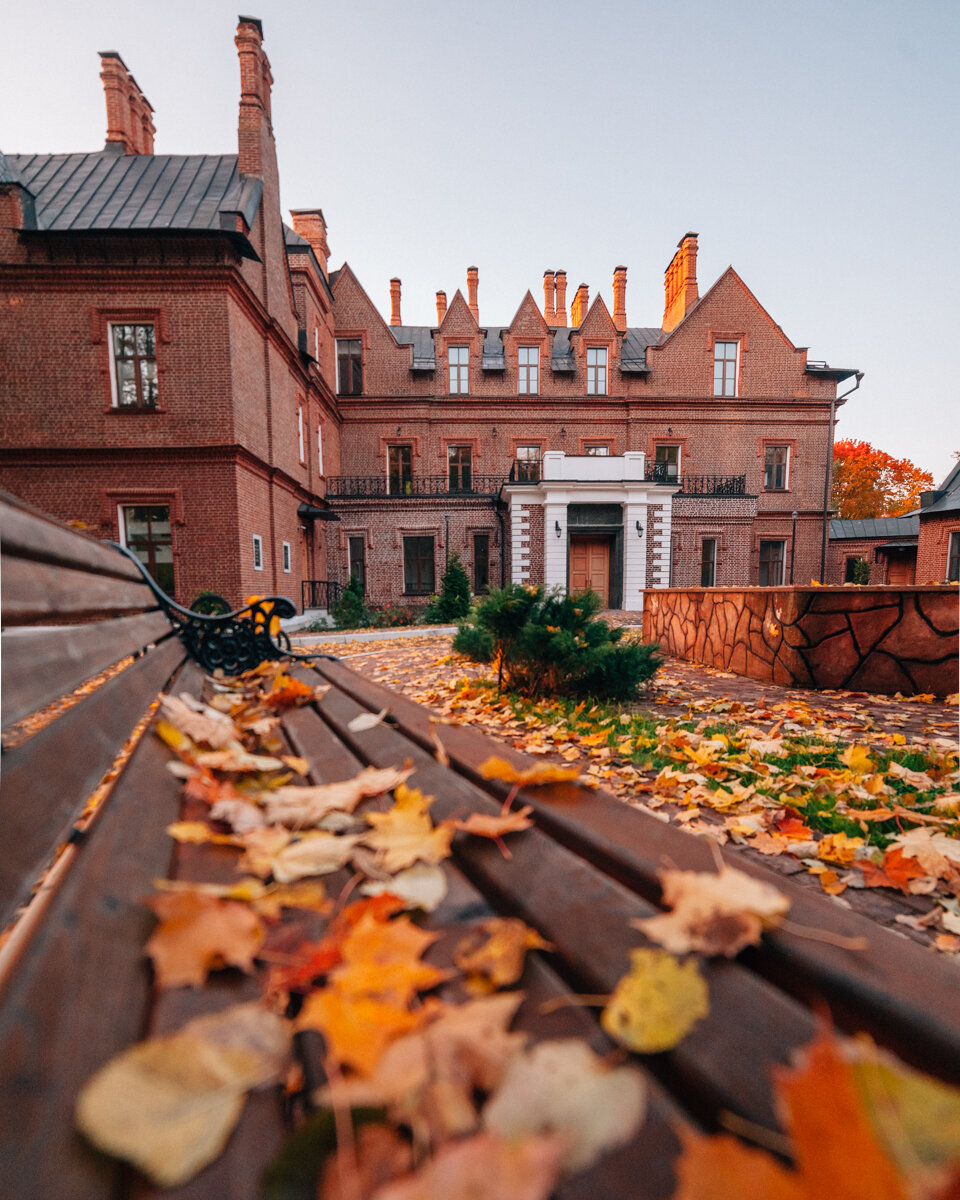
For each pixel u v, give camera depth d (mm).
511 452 24078
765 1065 537
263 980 700
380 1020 589
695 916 742
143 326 13164
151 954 677
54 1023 533
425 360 24094
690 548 22766
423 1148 473
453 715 3715
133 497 13203
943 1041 547
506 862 995
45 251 12648
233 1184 459
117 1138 453
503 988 691
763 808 2070
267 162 15719
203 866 968
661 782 2338
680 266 27656
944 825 1895
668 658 7312
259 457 14320
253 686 3270
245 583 13672
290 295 17828
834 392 24625
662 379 24359
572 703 4004
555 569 20422
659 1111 509
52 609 1133
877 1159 424
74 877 757
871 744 2996
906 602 4414
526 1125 483
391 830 1113
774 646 5184
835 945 694
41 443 12930
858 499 42969
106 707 1354
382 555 22266
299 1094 596
